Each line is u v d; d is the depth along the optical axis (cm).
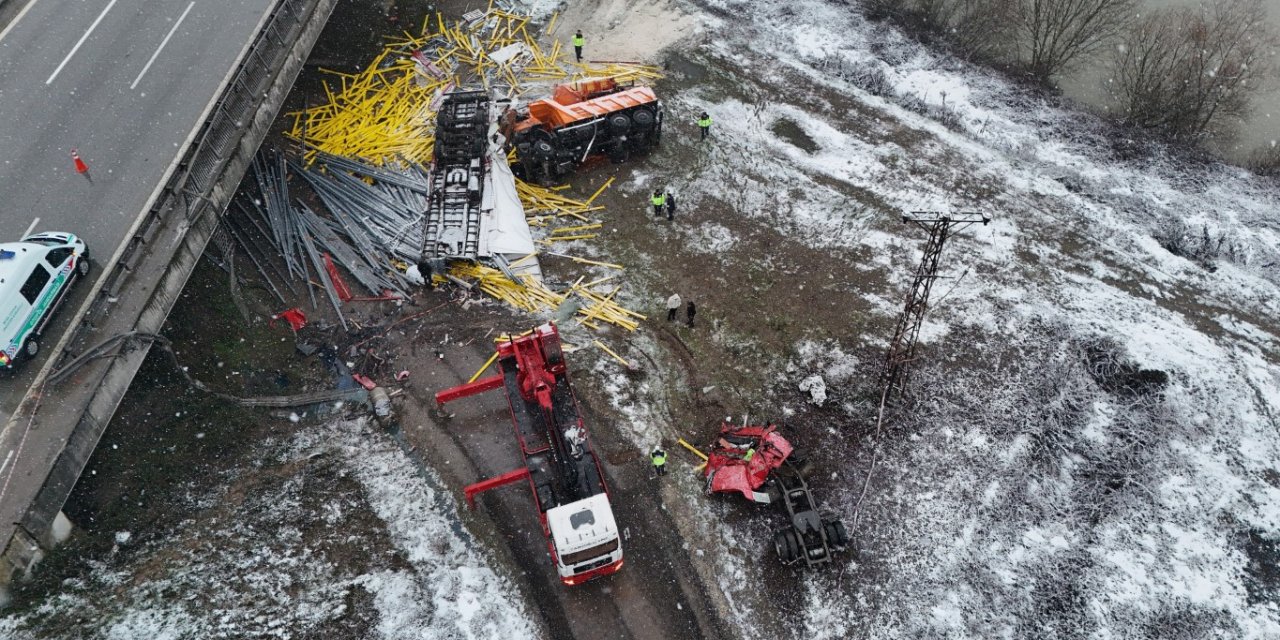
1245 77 3581
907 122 3588
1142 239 3083
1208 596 2095
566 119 3058
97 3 3012
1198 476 2341
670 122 3466
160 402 2162
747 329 2658
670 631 1953
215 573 1936
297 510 2103
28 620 1739
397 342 2556
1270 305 2877
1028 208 3172
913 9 4253
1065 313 2758
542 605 1978
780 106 3609
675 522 2155
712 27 4034
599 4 4091
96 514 1939
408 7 3900
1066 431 2427
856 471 2294
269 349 2486
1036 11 3850
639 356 2559
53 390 1922
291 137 3184
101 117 2553
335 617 1908
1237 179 3444
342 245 2809
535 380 2100
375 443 2298
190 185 2292
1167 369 2588
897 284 2828
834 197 3161
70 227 2236
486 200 2892
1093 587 2097
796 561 2073
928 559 2120
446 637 1905
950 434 2392
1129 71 3812
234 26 2923
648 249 2916
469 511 2145
